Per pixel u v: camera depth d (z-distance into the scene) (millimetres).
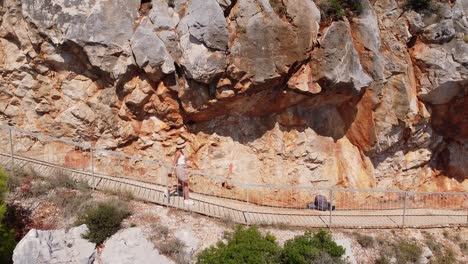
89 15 11234
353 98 12914
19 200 9867
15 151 12195
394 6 12914
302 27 11305
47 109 12156
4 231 8609
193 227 10078
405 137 13766
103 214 9320
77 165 12227
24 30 11664
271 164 12859
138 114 12320
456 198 14469
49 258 8281
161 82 11820
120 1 11477
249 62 11234
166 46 11422
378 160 13883
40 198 10055
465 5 13195
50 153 12219
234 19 11344
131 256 8734
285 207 12672
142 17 11695
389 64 12812
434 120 13984
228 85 11531
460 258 11492
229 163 12703
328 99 12719
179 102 12172
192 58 11141
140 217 9938
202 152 12664
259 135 12852
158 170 12508
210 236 9906
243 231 9617
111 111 12109
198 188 12633
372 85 12688
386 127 13039
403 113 12930
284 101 12453
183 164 11234
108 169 12352
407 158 14250
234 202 12352
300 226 11055
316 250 9148
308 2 11445
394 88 12914
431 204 14336
